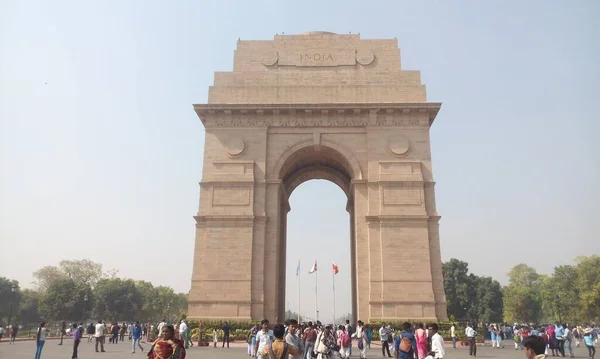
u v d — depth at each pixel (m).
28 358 33.97
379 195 51.47
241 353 37.41
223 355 35.53
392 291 48.31
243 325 46.38
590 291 112.75
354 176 53.09
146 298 172.62
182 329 41.91
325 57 57.34
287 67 57.12
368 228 50.59
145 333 79.69
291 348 15.27
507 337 86.69
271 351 14.23
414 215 50.38
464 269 128.50
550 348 45.38
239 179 52.22
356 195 52.06
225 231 50.53
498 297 125.25
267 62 57.34
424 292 48.12
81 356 36.94
